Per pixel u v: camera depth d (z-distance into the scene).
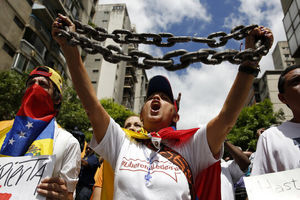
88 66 31.97
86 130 15.57
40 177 1.32
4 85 10.34
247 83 1.31
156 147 1.51
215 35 1.21
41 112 1.83
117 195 1.36
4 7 13.55
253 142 18.25
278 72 30.22
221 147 1.49
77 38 1.08
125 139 1.62
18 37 14.41
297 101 1.78
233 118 1.34
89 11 22.70
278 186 1.38
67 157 1.72
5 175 1.34
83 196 3.86
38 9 15.46
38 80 1.90
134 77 39.56
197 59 1.07
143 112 1.93
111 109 24.08
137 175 1.38
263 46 1.10
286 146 1.65
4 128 1.82
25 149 1.63
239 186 3.16
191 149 1.56
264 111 20.28
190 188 1.40
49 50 16.97
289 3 15.52
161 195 1.29
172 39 1.15
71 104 12.84
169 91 1.96
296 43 14.59
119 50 1.08
